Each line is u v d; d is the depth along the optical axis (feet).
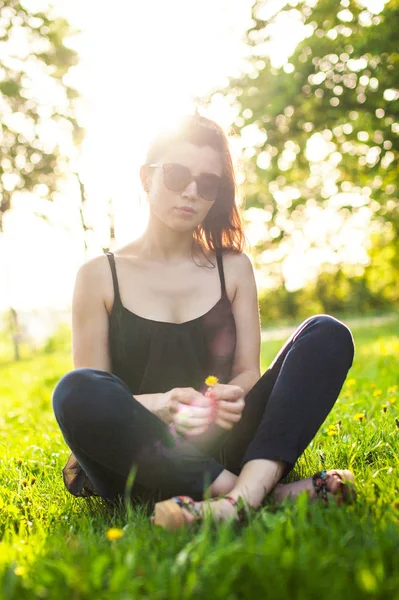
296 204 40.06
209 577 5.10
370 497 7.42
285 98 36.63
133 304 8.51
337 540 5.83
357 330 62.44
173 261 8.87
